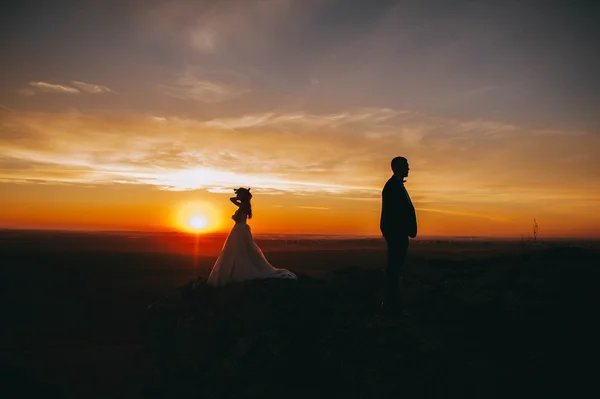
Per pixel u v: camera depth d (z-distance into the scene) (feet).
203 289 32.04
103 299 90.58
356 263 165.17
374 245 463.01
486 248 330.95
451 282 33.32
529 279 31.91
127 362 49.93
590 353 23.73
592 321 26.00
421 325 27.35
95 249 289.94
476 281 33.24
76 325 68.54
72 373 45.91
